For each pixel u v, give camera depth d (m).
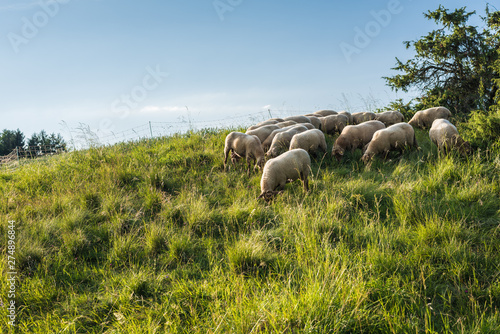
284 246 4.55
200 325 3.07
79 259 4.82
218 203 6.58
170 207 6.11
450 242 3.94
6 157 16.44
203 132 12.92
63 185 7.87
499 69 9.99
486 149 6.79
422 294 3.25
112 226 5.60
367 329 2.74
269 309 2.97
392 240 4.26
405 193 5.55
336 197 5.94
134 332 2.95
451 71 14.52
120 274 4.34
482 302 3.11
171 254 4.62
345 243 4.36
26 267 4.51
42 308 3.76
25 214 6.24
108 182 7.64
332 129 11.09
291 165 6.41
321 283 3.21
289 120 10.83
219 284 3.74
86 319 3.45
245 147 8.25
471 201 5.08
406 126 8.17
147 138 13.55
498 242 3.93
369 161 8.02
